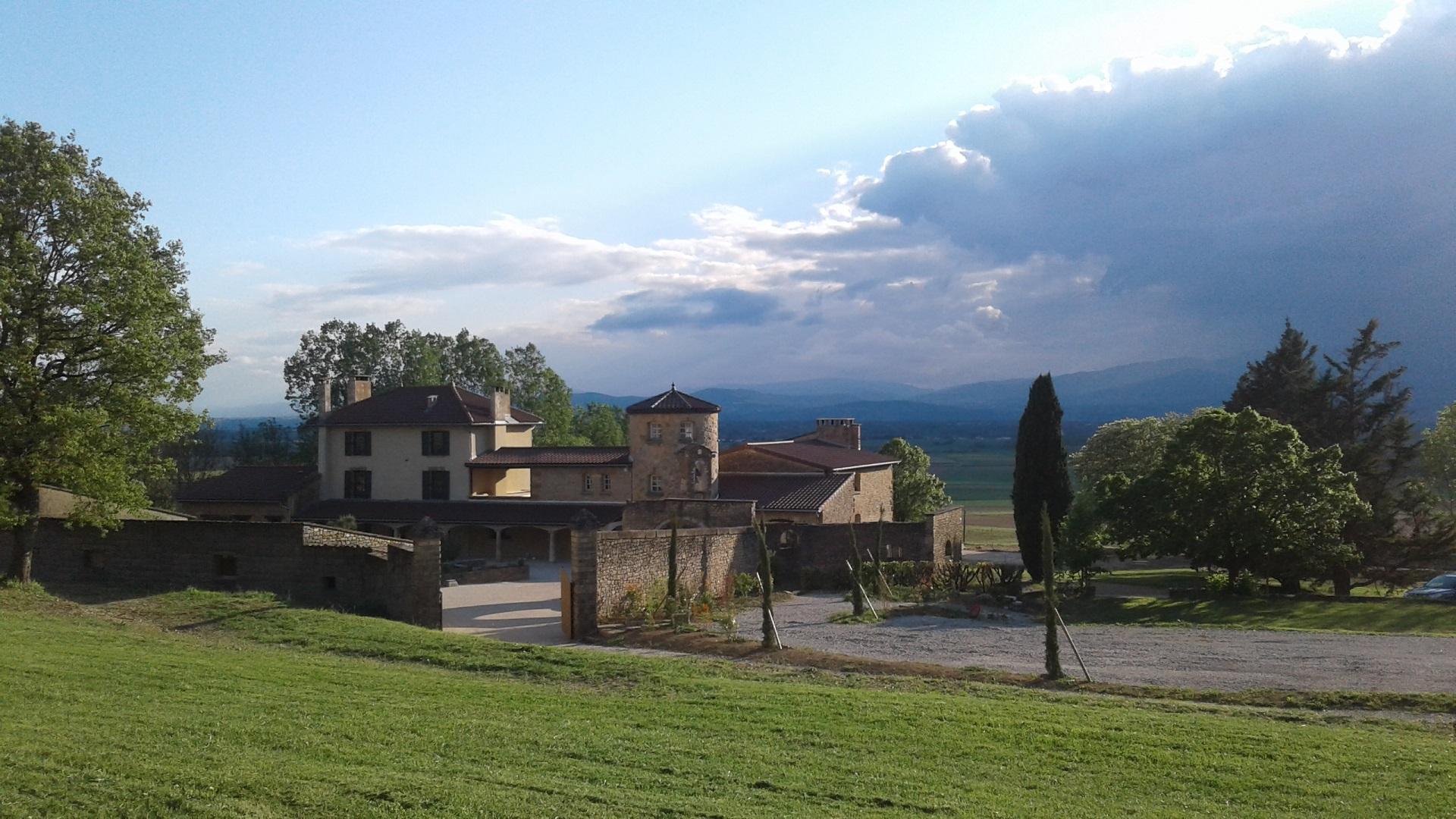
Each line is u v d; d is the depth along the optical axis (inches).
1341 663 992.9
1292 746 614.5
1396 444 2271.2
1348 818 485.7
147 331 1221.1
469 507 2395.4
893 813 473.7
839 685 831.7
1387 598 1600.6
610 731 616.7
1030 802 500.1
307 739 556.7
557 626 1280.8
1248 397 2541.8
